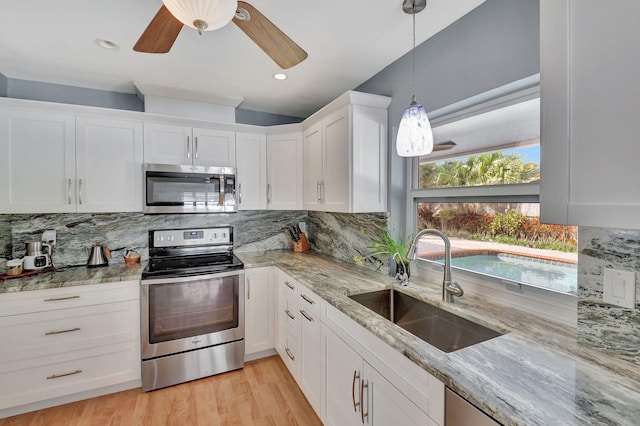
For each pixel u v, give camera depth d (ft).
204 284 7.62
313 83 7.94
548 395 2.60
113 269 7.64
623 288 3.20
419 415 3.33
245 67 7.02
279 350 8.32
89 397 6.81
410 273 6.53
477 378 2.84
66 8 4.87
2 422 6.01
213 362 7.70
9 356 6.08
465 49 5.12
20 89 7.57
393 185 6.91
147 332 7.03
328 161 7.55
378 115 6.90
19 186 6.84
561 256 4.19
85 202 7.41
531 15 4.19
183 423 6.04
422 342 3.59
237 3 3.56
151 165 7.86
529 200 4.57
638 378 2.88
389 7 4.91
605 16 2.41
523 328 3.98
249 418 6.20
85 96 8.17
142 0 4.70
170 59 6.62
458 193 5.68
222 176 8.62
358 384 4.58
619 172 2.35
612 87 2.38
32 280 6.56
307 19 5.22
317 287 5.98
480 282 5.24
